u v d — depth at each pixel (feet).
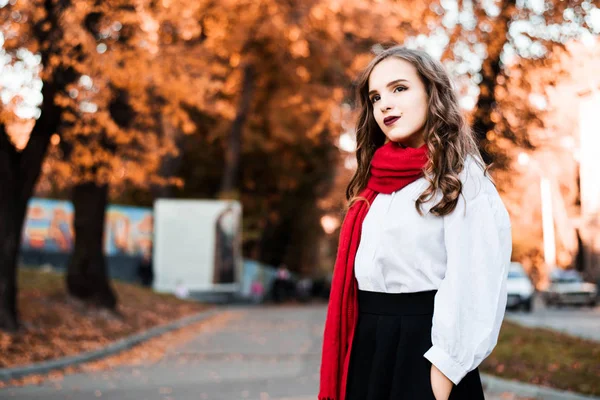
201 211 109.29
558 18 34.73
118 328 56.85
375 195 7.51
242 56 96.37
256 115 119.96
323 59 90.79
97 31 45.09
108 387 32.58
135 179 50.67
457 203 6.95
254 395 30.19
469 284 6.86
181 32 51.80
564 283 120.06
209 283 108.88
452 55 37.17
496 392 31.22
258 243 149.69
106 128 46.70
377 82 7.52
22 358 38.45
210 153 135.13
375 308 7.31
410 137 7.55
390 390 7.06
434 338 6.84
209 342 55.67
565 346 38.86
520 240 171.63
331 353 7.42
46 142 44.34
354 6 76.79
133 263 114.73
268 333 64.03
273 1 75.66
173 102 49.24
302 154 136.56
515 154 38.32
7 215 43.11
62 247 104.73
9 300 43.37
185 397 29.71
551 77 35.94
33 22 40.09
